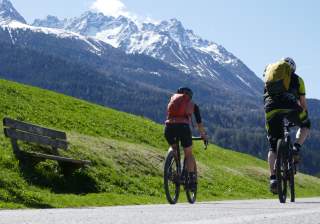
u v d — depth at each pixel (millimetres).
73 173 21156
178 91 11609
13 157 18719
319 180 59719
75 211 6715
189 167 11672
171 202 11156
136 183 25172
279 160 9383
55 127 34031
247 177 43125
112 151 28875
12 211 6855
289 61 9531
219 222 4355
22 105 35719
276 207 7918
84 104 45844
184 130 11328
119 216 5363
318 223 4496
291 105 9336
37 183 18203
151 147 38656
